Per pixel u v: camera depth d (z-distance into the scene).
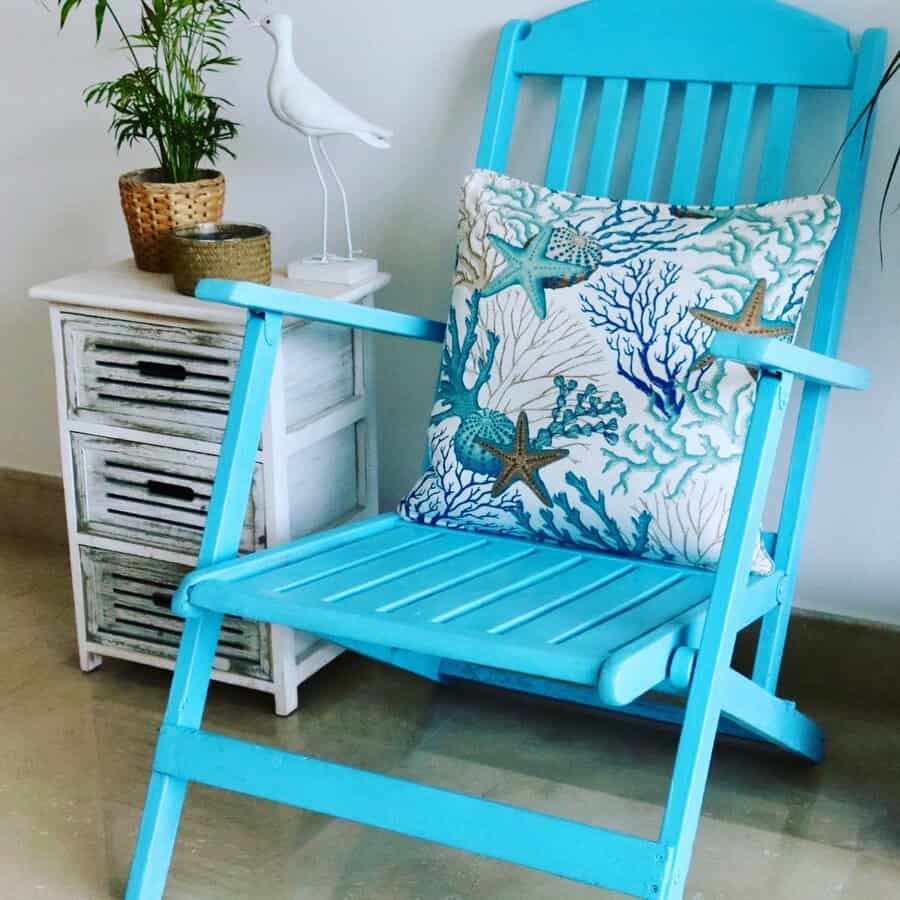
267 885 1.35
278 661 1.62
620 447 1.38
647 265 1.41
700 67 1.54
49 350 2.08
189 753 1.28
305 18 1.79
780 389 1.15
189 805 1.48
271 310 1.32
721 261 1.39
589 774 1.55
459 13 1.70
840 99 1.55
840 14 1.53
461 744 1.61
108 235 2.00
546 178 1.62
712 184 1.63
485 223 1.50
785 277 1.38
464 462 1.46
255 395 1.35
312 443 1.63
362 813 1.20
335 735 1.62
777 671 1.50
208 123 1.70
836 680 1.71
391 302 1.85
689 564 1.37
